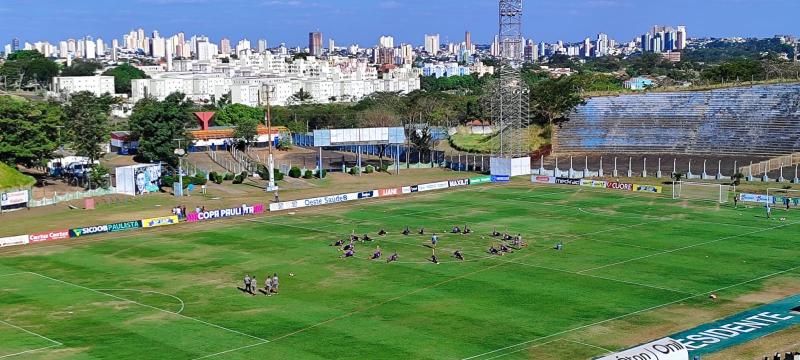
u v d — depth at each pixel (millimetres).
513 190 194375
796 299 98562
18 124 195750
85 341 86000
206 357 80750
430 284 108062
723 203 169750
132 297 103188
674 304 97438
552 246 130500
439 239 137000
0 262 124250
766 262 118312
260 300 101188
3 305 100062
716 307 95938
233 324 91375
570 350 81625
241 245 134375
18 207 171875
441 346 83250
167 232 147000
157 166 194375
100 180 197500
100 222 156625
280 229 148250
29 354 82062
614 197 180375
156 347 83812
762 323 89250
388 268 117250
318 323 91500
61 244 137500
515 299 100312
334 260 122688
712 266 116250
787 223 147500
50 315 95625
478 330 88375
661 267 115938
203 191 192000
